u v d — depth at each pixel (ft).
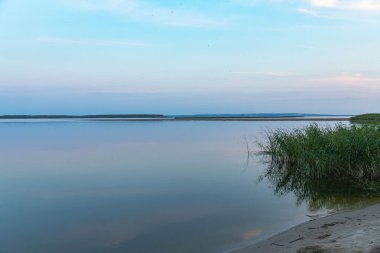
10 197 45.37
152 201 42.29
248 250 25.22
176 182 54.03
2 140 144.77
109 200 43.19
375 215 30.37
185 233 30.48
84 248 27.89
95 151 99.04
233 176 58.29
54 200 43.70
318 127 64.18
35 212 38.45
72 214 37.40
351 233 25.11
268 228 30.99
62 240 29.71
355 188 45.34
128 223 33.88
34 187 51.70
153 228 32.14
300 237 26.40
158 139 142.10
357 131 50.52
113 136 164.86
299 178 54.03
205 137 148.97
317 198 41.34
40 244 28.96
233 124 306.35
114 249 27.55
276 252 23.59
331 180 50.34
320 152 51.75
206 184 52.19
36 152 97.96
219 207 38.99
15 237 30.66
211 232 30.50
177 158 82.23
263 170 63.05
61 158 84.58
